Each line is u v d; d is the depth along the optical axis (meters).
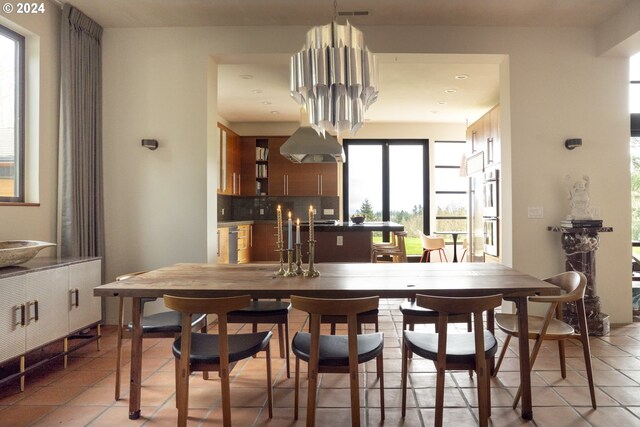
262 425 2.15
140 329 2.24
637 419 2.19
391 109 6.94
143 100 3.98
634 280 4.82
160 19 3.82
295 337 2.24
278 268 2.77
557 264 3.99
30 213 3.28
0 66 3.18
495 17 3.78
